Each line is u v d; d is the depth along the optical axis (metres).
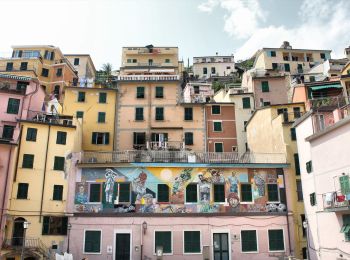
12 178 32.62
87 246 31.69
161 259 31.38
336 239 25.80
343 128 25.30
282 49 80.81
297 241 32.59
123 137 46.44
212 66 100.06
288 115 40.28
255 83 56.03
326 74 68.12
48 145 35.22
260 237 32.47
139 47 86.06
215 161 36.59
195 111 48.38
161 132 46.78
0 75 43.75
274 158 36.53
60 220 32.88
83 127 46.41
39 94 45.59
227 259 31.88
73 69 73.94
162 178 33.75
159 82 48.97
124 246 31.70
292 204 33.72
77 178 33.81
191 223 32.47
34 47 71.06
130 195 33.12
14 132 34.62
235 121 48.50
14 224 32.25
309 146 30.72
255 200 33.62
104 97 48.09
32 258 31.50
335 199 24.97
